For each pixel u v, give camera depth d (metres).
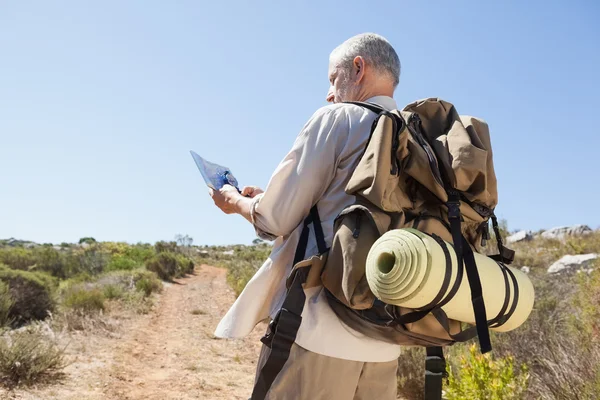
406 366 6.36
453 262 1.55
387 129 1.66
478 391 4.60
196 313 16.48
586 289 6.79
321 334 1.74
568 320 6.75
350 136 1.85
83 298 12.97
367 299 1.60
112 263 29.45
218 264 47.69
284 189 1.82
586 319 6.22
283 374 1.75
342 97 2.09
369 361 1.80
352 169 1.83
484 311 1.56
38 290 11.61
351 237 1.62
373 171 1.63
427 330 1.64
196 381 8.02
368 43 2.08
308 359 1.74
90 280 22.22
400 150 1.68
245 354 10.15
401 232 1.54
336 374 1.75
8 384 6.50
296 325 1.66
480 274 1.66
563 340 5.65
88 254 28.92
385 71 2.06
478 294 1.57
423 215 1.70
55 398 6.30
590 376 4.48
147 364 8.95
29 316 11.25
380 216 1.62
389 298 1.52
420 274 1.48
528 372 4.78
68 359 8.30
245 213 1.98
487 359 4.81
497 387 4.53
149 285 21.14
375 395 1.89
